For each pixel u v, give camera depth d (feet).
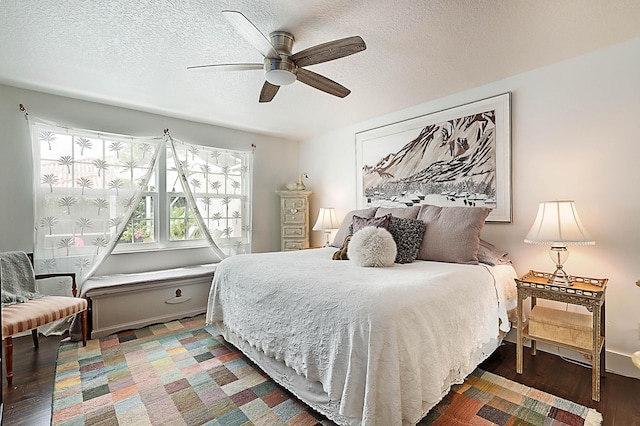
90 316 8.82
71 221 9.64
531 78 8.05
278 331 5.92
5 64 7.65
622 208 6.76
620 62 6.76
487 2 5.41
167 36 6.47
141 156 10.94
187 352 7.88
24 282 7.85
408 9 5.60
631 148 6.64
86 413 5.45
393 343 4.29
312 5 5.49
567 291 6.16
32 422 5.22
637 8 5.54
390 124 11.38
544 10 5.62
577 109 7.32
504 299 7.11
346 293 4.99
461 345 5.44
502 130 8.54
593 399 5.77
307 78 6.84
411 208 9.30
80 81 8.64
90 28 6.18
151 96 9.77
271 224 14.74
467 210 8.00
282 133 14.32
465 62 7.60
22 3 5.40
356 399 4.41
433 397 4.55
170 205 11.87
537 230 6.72
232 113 11.43
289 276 6.22
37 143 9.21
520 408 5.51
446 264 7.34
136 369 7.01
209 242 12.32
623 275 6.75
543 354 7.66
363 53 7.16
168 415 5.41
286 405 5.69
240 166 13.56
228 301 7.77
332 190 13.93
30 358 7.52
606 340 6.95
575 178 7.37
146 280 9.71
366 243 7.16
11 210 8.97
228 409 5.57
